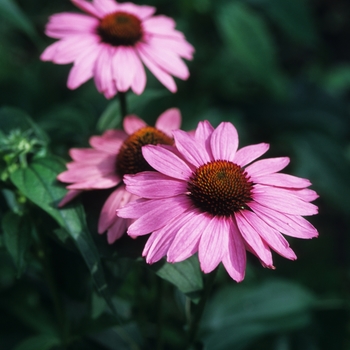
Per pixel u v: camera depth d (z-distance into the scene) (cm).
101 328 54
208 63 88
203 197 45
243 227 44
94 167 50
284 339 68
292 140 92
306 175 89
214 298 63
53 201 48
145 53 56
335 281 75
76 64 55
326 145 91
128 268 50
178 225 44
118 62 55
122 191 49
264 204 45
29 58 93
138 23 57
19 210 50
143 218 44
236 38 80
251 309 63
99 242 48
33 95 81
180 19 84
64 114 62
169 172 46
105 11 58
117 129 56
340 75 112
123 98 56
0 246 52
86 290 56
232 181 45
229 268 43
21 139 50
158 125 54
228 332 62
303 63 111
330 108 96
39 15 91
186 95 86
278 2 88
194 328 49
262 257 43
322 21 133
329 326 68
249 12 84
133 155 49
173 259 43
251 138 94
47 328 61
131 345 58
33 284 63
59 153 60
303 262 78
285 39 111
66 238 49
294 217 45
